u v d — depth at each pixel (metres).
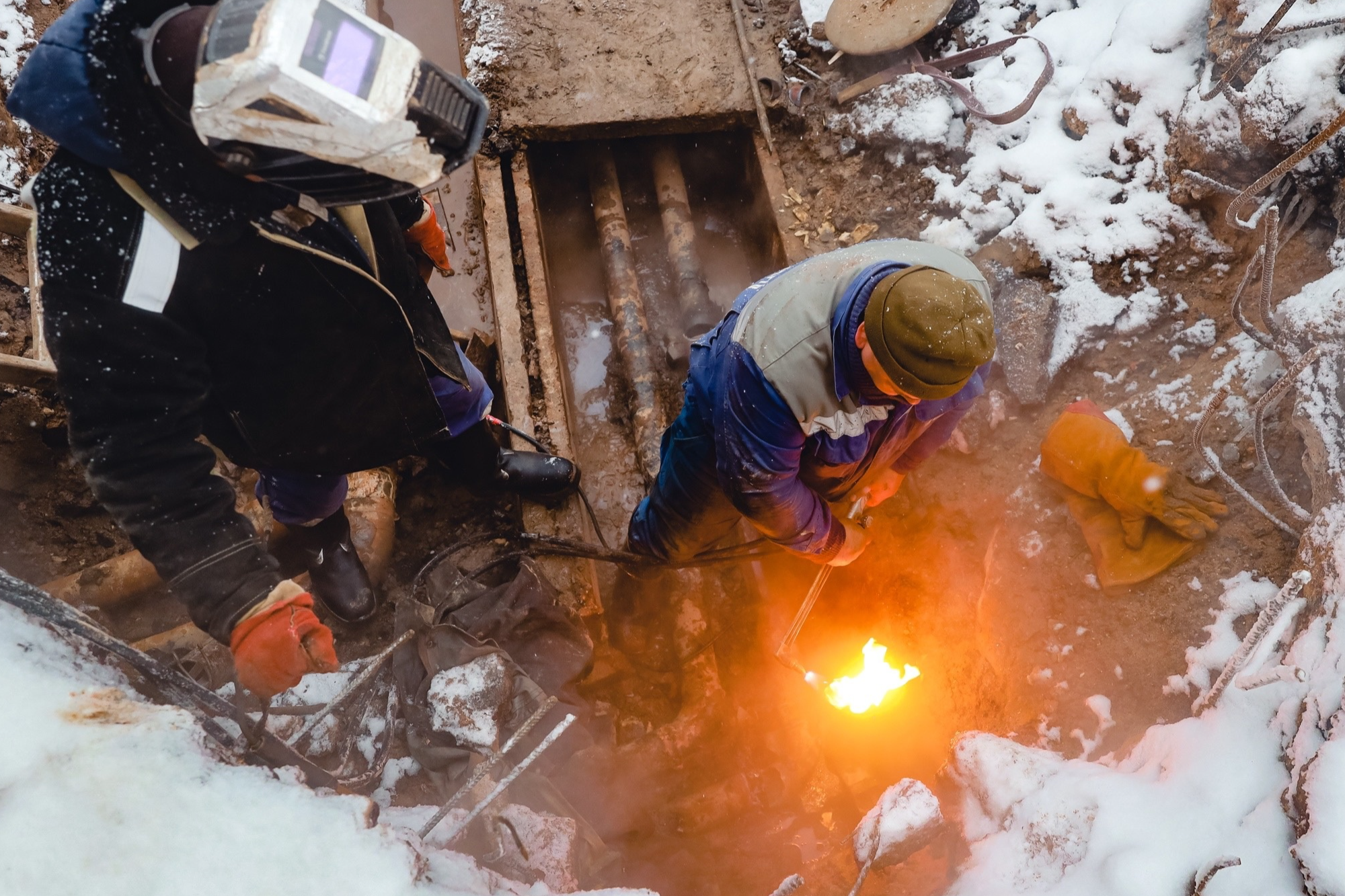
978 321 1.89
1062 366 3.44
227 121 1.40
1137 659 2.83
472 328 4.32
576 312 4.54
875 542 3.57
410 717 2.89
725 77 4.44
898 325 1.86
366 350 2.19
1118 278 3.51
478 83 4.39
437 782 2.78
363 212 2.07
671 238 4.39
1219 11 3.35
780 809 3.24
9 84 3.56
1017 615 3.13
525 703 2.93
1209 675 2.63
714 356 2.45
